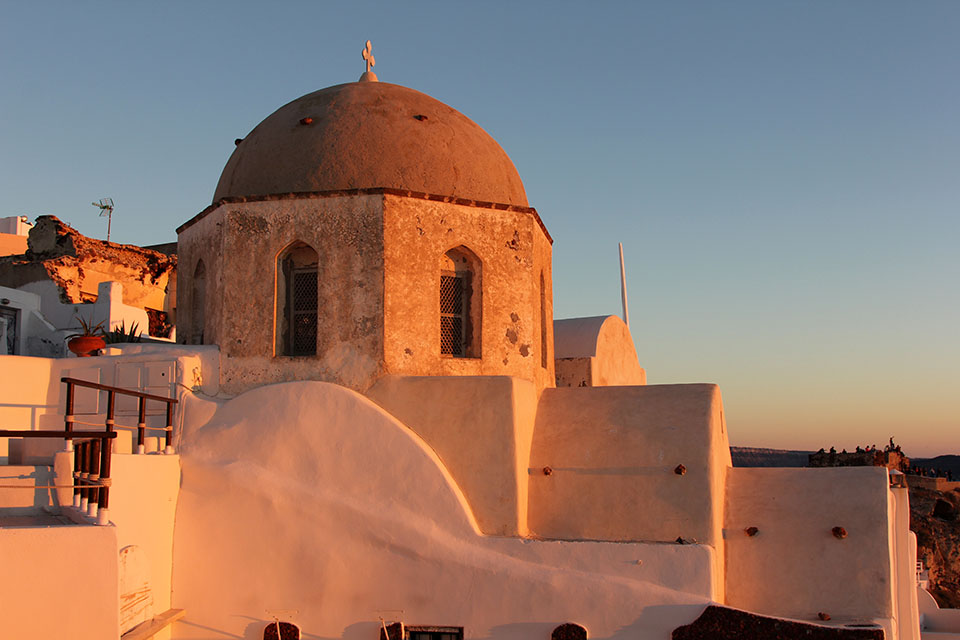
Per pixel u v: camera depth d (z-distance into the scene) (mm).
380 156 11438
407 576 9664
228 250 11266
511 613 9391
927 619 18922
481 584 9500
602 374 15203
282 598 9805
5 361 11102
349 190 10984
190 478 10258
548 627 9289
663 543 9594
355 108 12000
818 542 10141
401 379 10594
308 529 9906
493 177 12125
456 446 10266
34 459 9383
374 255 10844
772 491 10750
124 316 21484
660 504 10016
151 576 9508
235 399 10641
